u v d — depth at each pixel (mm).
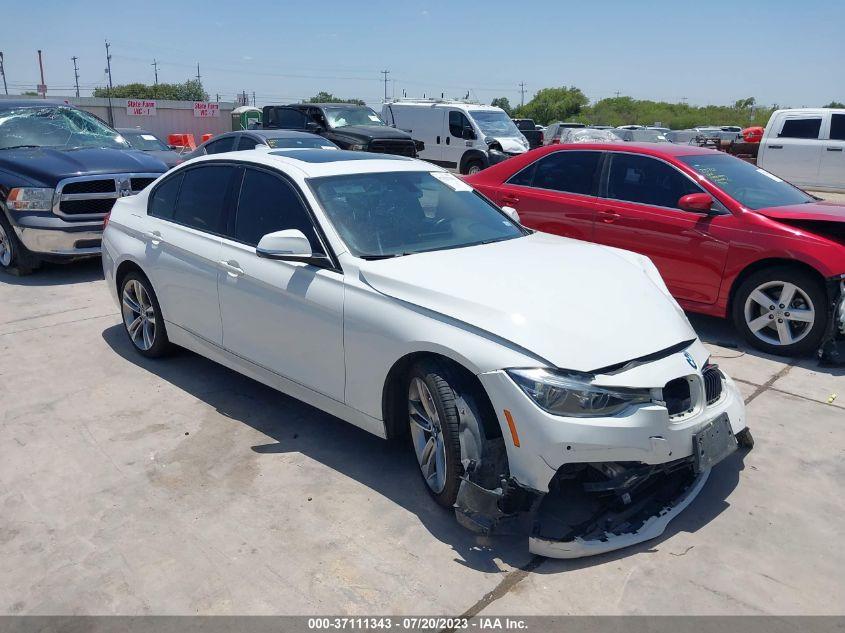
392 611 2744
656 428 2945
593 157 6652
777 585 2885
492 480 3092
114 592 2867
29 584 2920
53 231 7480
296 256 3709
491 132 19109
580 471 3102
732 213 5656
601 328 3121
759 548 3121
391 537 3205
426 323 3250
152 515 3387
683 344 3273
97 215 7711
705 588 2865
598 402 2893
